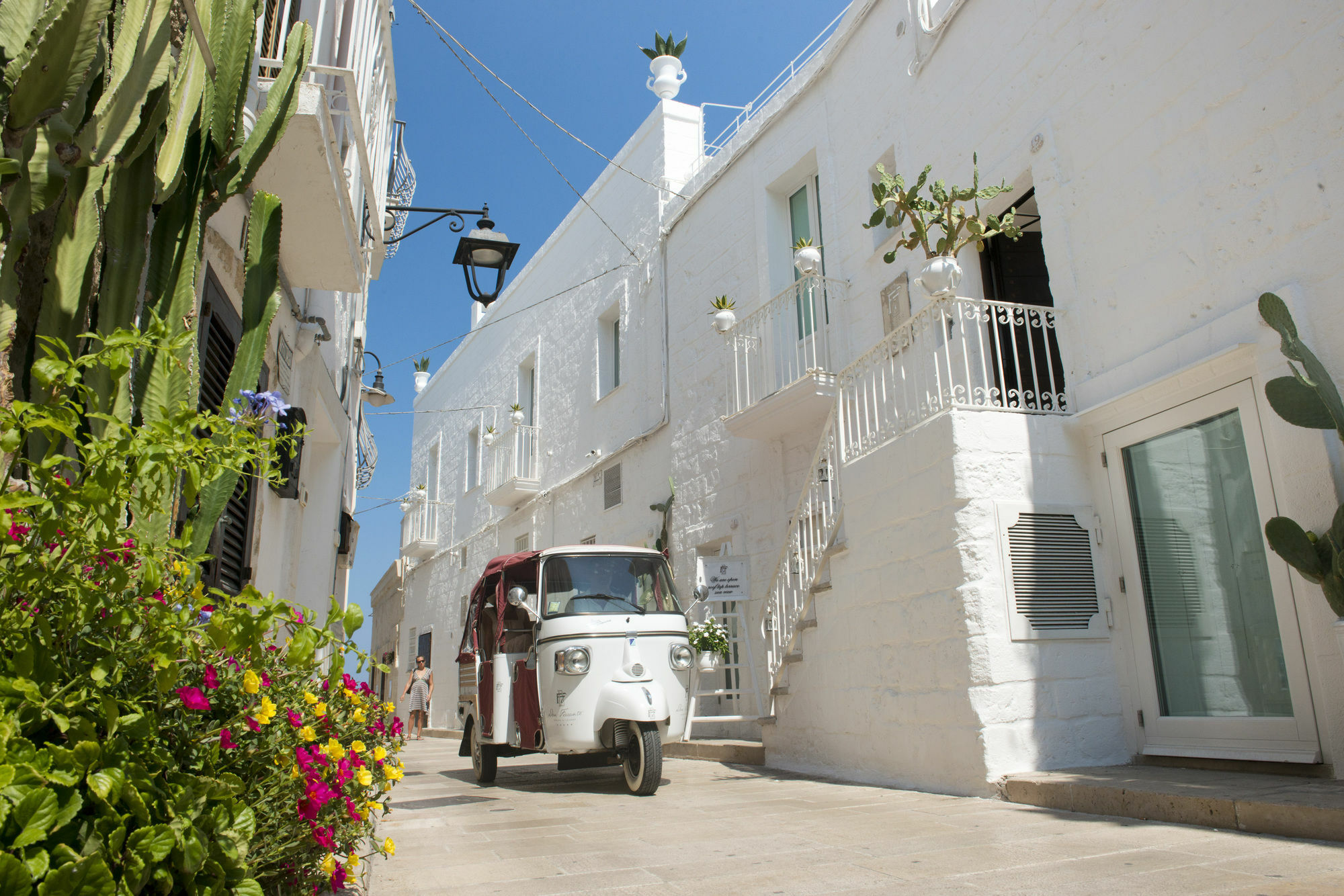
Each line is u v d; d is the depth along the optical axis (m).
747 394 10.38
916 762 6.19
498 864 3.98
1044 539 6.03
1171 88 5.87
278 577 7.80
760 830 4.68
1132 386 5.97
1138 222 6.09
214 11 3.48
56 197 2.67
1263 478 5.03
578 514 15.52
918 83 8.80
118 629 1.81
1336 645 4.52
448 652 21.05
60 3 2.51
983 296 8.06
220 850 1.83
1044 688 5.74
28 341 2.96
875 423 7.32
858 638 7.04
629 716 6.44
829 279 9.79
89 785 1.54
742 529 10.80
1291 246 4.99
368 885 3.43
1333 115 4.79
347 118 6.62
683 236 13.01
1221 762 5.19
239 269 5.84
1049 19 7.06
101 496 1.66
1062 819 4.55
